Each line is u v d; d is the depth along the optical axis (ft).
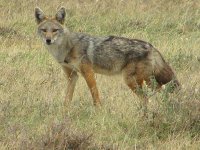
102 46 69.21
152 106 58.95
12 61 89.51
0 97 66.74
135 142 53.31
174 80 67.87
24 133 52.31
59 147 49.65
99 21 124.26
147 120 57.21
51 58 92.84
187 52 95.30
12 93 68.49
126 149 51.37
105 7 131.75
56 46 69.92
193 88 61.46
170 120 56.49
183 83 72.90
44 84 73.26
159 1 135.74
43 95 67.92
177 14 127.95
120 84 75.77
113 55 68.90
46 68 84.79
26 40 107.55
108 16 127.03
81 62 69.21
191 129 55.93
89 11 129.49
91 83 68.85
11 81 74.69
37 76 78.84
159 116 57.00
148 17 124.77
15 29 115.96
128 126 57.67
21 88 71.05
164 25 120.57
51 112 62.59
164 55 94.07
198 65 86.74
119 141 54.13
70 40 69.46
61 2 133.69
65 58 69.87
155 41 107.55
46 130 53.42
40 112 61.52
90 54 69.31
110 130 56.95
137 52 68.23
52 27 69.56
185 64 87.71
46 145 49.83
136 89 67.31
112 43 69.10
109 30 119.75
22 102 64.59
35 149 49.21
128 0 135.33
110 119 59.62
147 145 52.90
